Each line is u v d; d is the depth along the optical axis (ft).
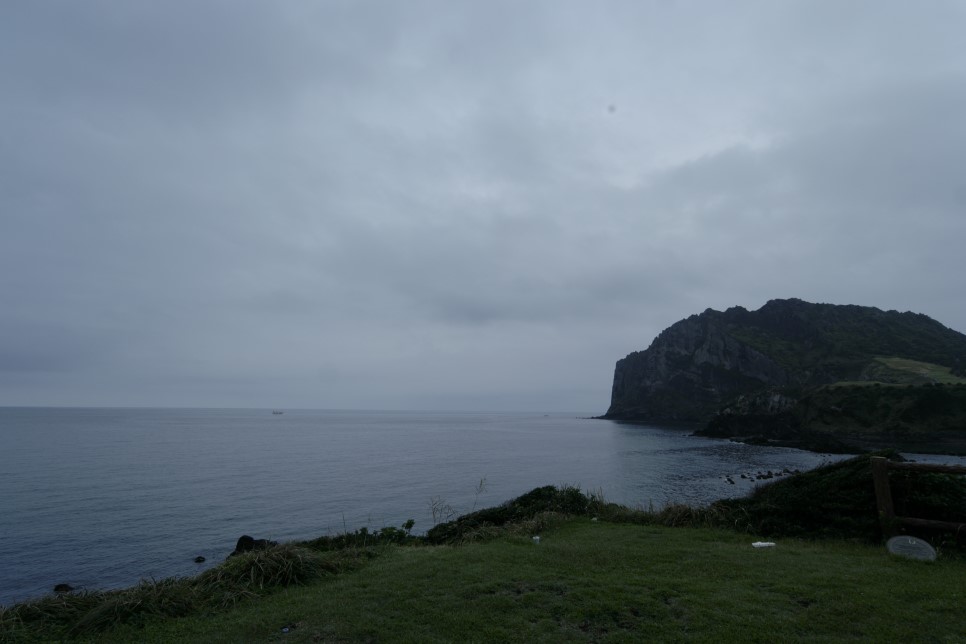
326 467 157.38
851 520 34.65
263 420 629.92
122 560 67.62
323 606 22.47
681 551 30.73
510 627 19.65
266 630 20.31
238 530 80.94
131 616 22.38
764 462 177.27
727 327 521.65
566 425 515.91
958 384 253.65
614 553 30.30
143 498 105.60
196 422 531.09
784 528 36.86
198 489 116.26
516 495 107.96
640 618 20.12
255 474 140.56
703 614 20.21
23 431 325.62
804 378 421.18
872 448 219.20
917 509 31.71
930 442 228.84
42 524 84.79
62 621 22.95
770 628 18.86
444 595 23.18
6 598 55.67
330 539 41.16
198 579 27.78
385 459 182.09
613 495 109.70
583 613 20.62
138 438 277.44
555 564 27.99
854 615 19.83
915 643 17.60
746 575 25.23
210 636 20.06
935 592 22.09
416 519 86.63
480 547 33.63
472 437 318.86
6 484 122.21
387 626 20.02
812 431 268.62
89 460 169.99
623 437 313.94
